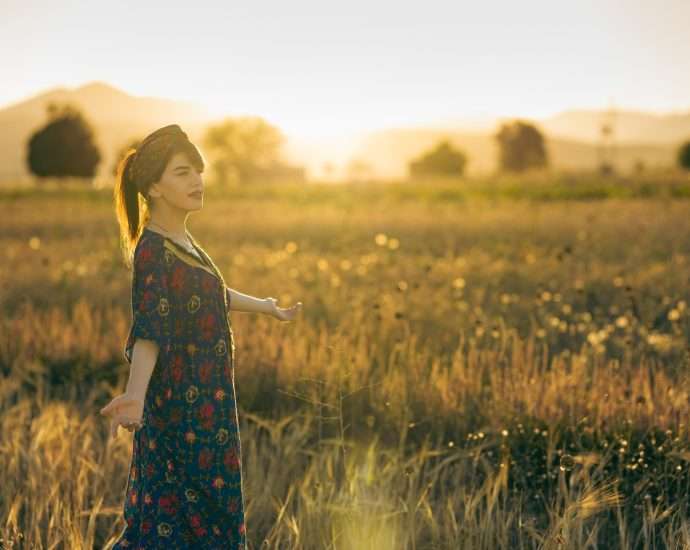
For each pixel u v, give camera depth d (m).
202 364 2.95
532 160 95.69
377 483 4.37
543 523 4.03
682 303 7.31
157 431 2.97
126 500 3.09
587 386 5.25
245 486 4.37
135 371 2.79
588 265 11.00
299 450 4.63
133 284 2.91
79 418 5.50
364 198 34.53
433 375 5.39
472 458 4.65
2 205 31.44
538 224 17.20
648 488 4.14
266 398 5.64
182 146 2.94
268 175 91.38
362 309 7.62
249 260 12.88
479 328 6.65
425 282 9.33
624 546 3.59
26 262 12.38
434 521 3.75
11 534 3.83
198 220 21.38
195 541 3.00
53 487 4.11
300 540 3.74
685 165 80.31
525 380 5.04
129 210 3.06
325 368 5.61
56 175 84.25
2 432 5.11
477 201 28.48
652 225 14.73
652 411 4.62
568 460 3.77
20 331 7.46
